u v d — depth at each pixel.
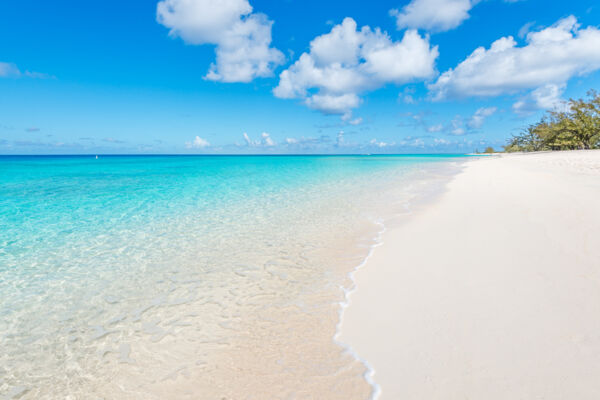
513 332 2.69
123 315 3.76
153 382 2.66
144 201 11.45
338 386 2.42
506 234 5.35
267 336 3.20
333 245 6.02
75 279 4.79
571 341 2.48
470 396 2.11
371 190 13.40
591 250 4.18
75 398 2.54
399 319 3.19
